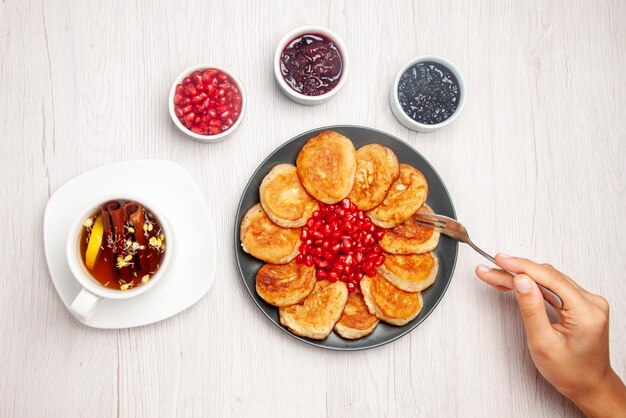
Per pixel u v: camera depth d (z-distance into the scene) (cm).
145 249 61
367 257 68
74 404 67
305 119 72
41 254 68
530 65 77
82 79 70
